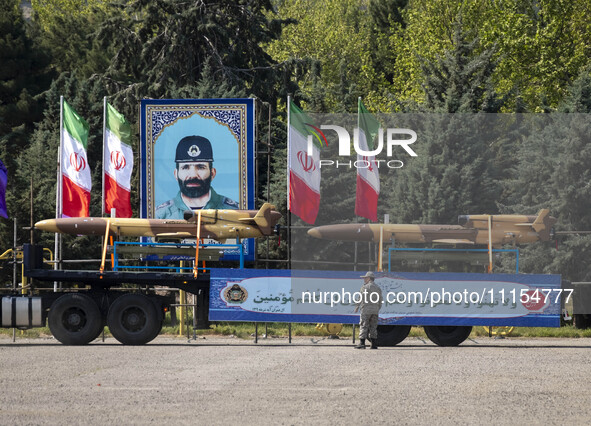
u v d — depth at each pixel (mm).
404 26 156875
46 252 70625
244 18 87375
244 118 52125
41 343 43969
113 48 101250
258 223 46719
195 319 46281
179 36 83000
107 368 31719
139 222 46938
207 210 46969
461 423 21234
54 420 21297
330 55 139625
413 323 42844
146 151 52344
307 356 36406
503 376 29688
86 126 52188
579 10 98562
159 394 25406
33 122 103062
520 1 103938
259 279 43688
